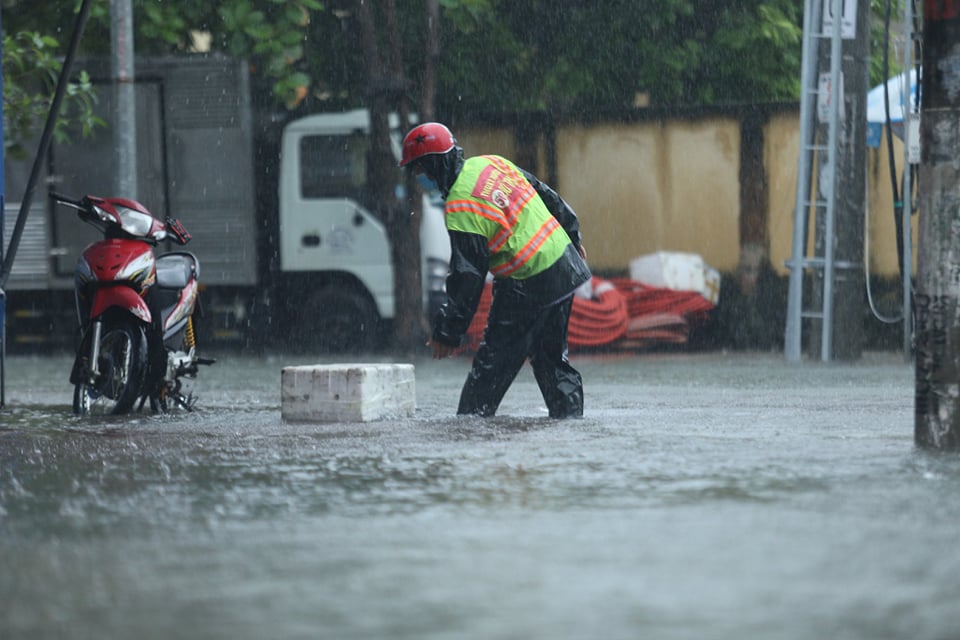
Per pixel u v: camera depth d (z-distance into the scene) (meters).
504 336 25.30
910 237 45.62
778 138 55.22
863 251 48.50
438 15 54.97
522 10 59.81
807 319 53.44
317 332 53.94
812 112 48.03
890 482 16.84
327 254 53.47
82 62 52.84
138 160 53.53
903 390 32.69
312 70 58.19
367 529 14.22
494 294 25.23
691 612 10.71
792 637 10.03
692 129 55.78
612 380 37.31
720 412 26.67
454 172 24.88
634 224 56.28
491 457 19.58
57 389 36.94
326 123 53.47
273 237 54.06
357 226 53.34
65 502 16.25
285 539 13.77
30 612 11.02
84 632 10.42
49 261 54.12
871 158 54.50
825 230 47.84
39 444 22.22
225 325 54.16
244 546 13.45
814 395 31.22
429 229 52.94
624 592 11.37
